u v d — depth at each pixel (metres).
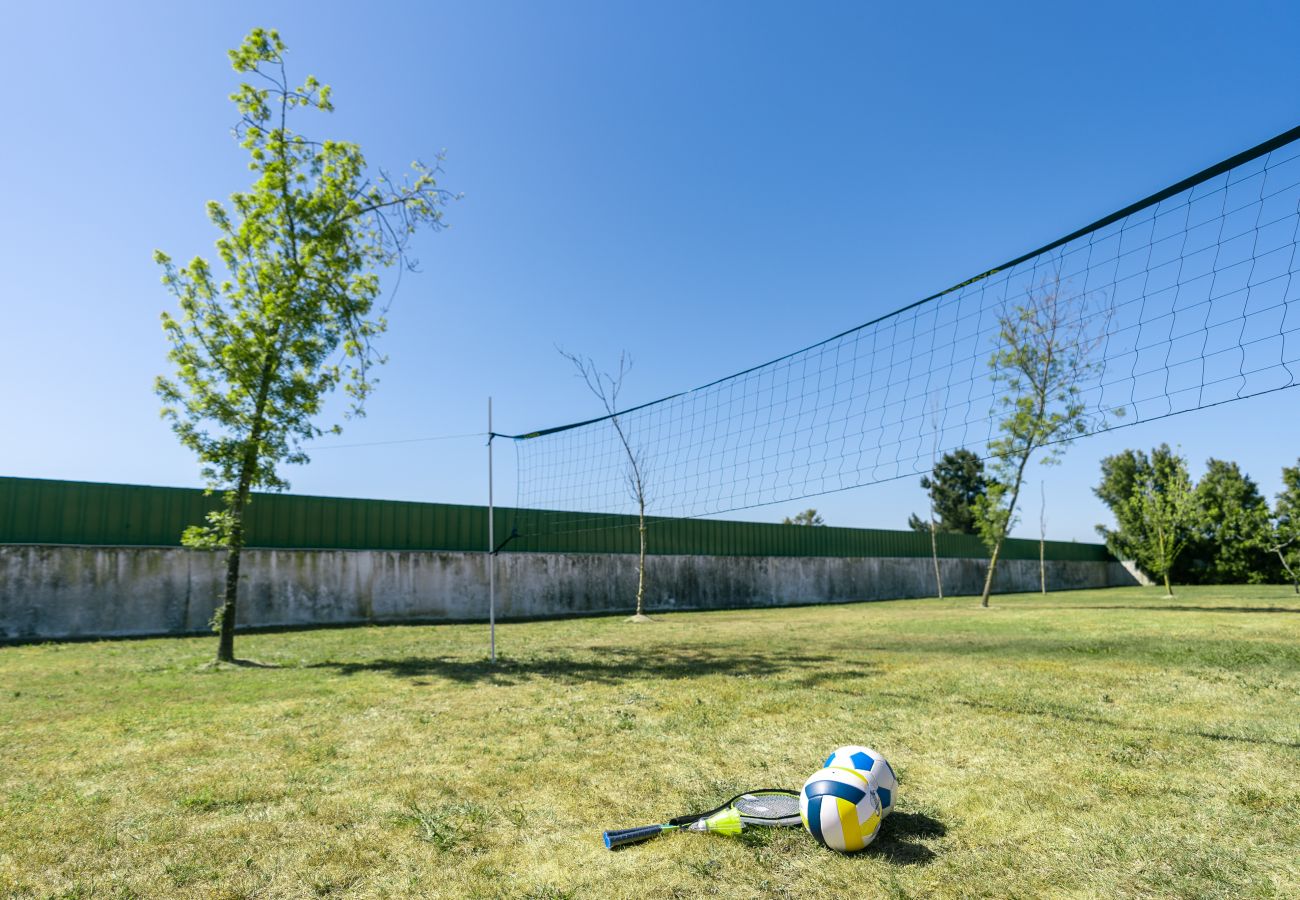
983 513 25.89
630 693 8.01
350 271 12.20
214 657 11.14
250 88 11.37
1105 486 48.94
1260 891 3.20
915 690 8.00
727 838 3.84
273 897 3.21
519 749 5.66
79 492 16.67
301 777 4.95
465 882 3.34
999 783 4.70
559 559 24.64
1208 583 45.34
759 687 8.26
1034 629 15.47
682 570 28.05
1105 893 3.19
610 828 4.01
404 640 14.99
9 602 15.53
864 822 3.62
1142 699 7.42
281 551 19.09
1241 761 5.15
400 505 21.52
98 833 3.95
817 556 33.47
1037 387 24.30
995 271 6.36
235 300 11.39
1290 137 4.49
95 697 8.10
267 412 11.23
